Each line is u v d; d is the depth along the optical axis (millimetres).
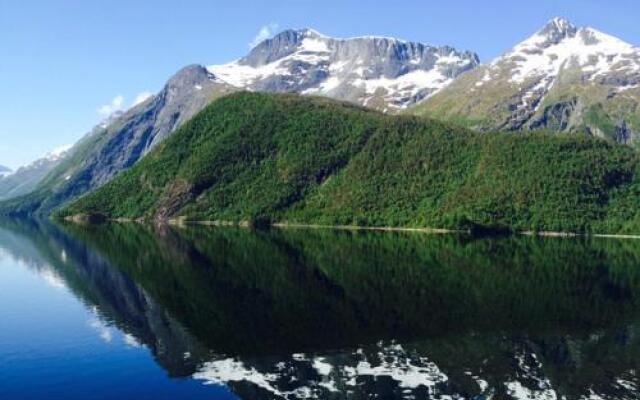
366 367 69250
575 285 119938
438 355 73812
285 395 61250
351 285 116875
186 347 77062
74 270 137750
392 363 70750
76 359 72938
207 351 75188
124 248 185000
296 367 69375
